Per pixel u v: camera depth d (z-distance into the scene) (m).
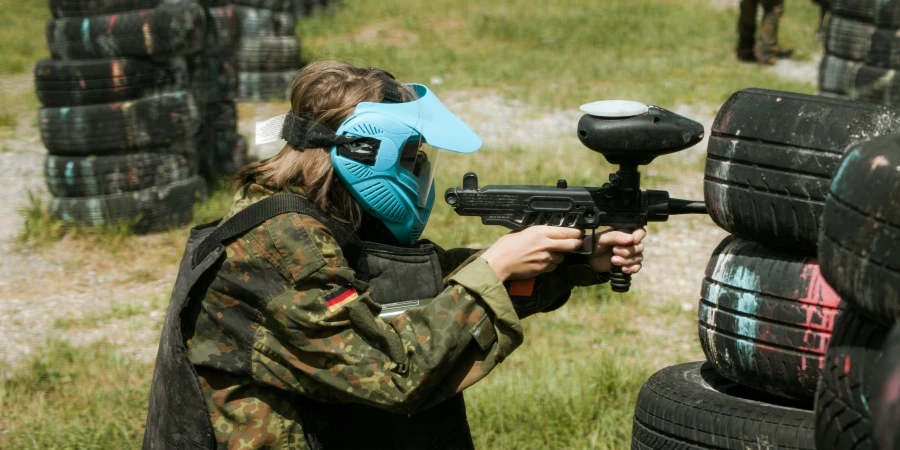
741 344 2.44
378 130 2.20
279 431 2.20
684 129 2.26
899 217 1.54
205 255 2.19
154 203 8.29
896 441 1.29
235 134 10.35
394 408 2.13
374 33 19.38
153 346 6.07
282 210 2.18
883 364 1.43
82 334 6.30
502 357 2.21
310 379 2.15
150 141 8.19
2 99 14.64
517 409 4.66
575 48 17.80
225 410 2.20
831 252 1.71
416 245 2.47
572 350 5.82
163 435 2.24
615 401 4.85
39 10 22.09
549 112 13.24
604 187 2.36
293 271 2.13
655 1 21.75
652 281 7.20
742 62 16.34
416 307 2.22
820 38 17.28
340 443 2.32
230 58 10.20
